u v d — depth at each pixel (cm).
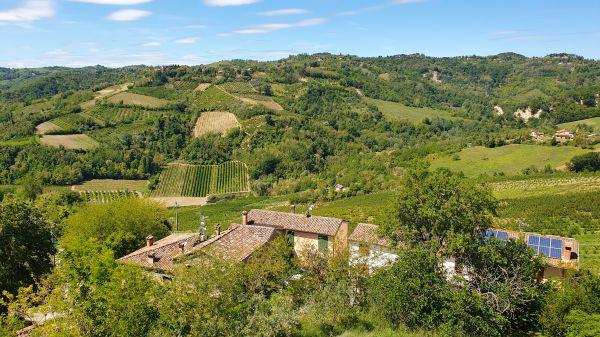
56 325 1888
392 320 2458
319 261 2970
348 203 10350
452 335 2242
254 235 3616
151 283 1972
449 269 3095
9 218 3422
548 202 7869
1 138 13038
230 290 1983
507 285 2427
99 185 12325
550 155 11894
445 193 2842
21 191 9712
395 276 2472
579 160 10750
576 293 2397
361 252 3083
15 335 2009
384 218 3080
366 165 14025
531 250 2628
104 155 13112
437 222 2756
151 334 1775
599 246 5916
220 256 2141
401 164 13512
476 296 2302
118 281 1916
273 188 13650
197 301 1861
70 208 8888
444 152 13588
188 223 9150
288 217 4191
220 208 11388
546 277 3609
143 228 4947
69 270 2034
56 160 12162
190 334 1794
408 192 2923
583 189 8950
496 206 2830
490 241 2675
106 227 4788
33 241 3566
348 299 2592
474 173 11675
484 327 2231
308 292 2828
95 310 1864
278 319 2123
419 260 2436
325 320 2452
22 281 3447
